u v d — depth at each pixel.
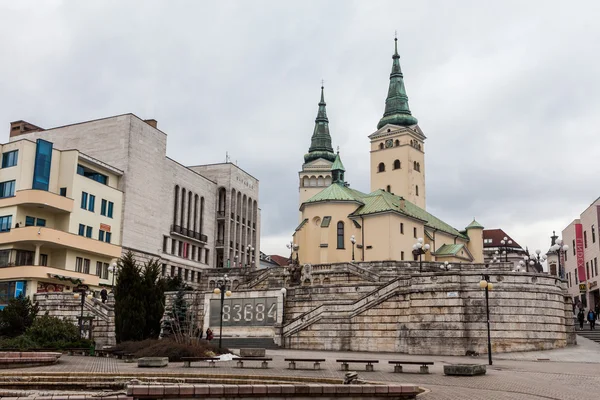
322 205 89.38
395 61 123.00
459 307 45.38
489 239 155.38
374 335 48.47
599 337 52.47
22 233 64.94
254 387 17.77
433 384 24.58
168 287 71.19
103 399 17.44
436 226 101.88
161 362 32.47
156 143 87.62
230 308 57.81
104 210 76.56
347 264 68.69
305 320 51.44
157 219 86.88
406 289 47.66
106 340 56.91
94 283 71.94
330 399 18.34
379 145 118.94
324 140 168.00
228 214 106.56
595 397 20.72
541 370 31.25
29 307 54.06
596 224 75.75
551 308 46.16
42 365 32.44
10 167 69.12
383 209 87.25
